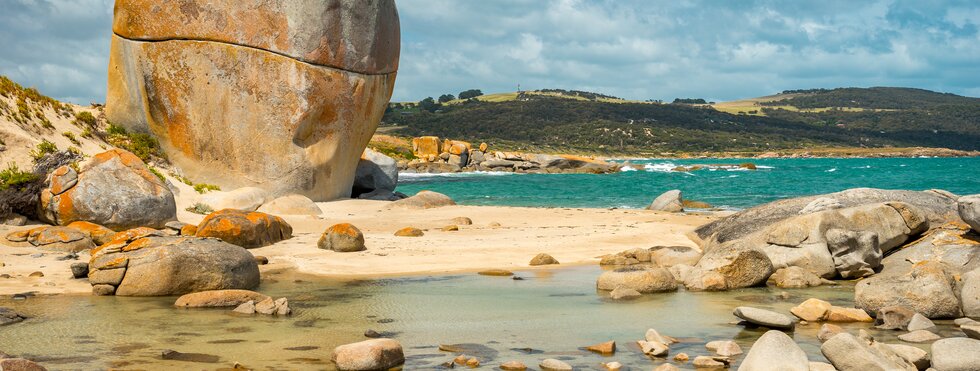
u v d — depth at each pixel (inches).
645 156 6013.8
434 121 6968.5
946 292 387.9
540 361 304.8
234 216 644.7
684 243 680.4
